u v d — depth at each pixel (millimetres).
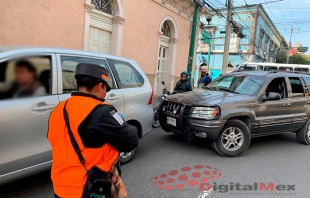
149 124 4293
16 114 2461
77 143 1466
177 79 13414
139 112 4008
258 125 4730
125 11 9227
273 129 5043
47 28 6820
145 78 4336
